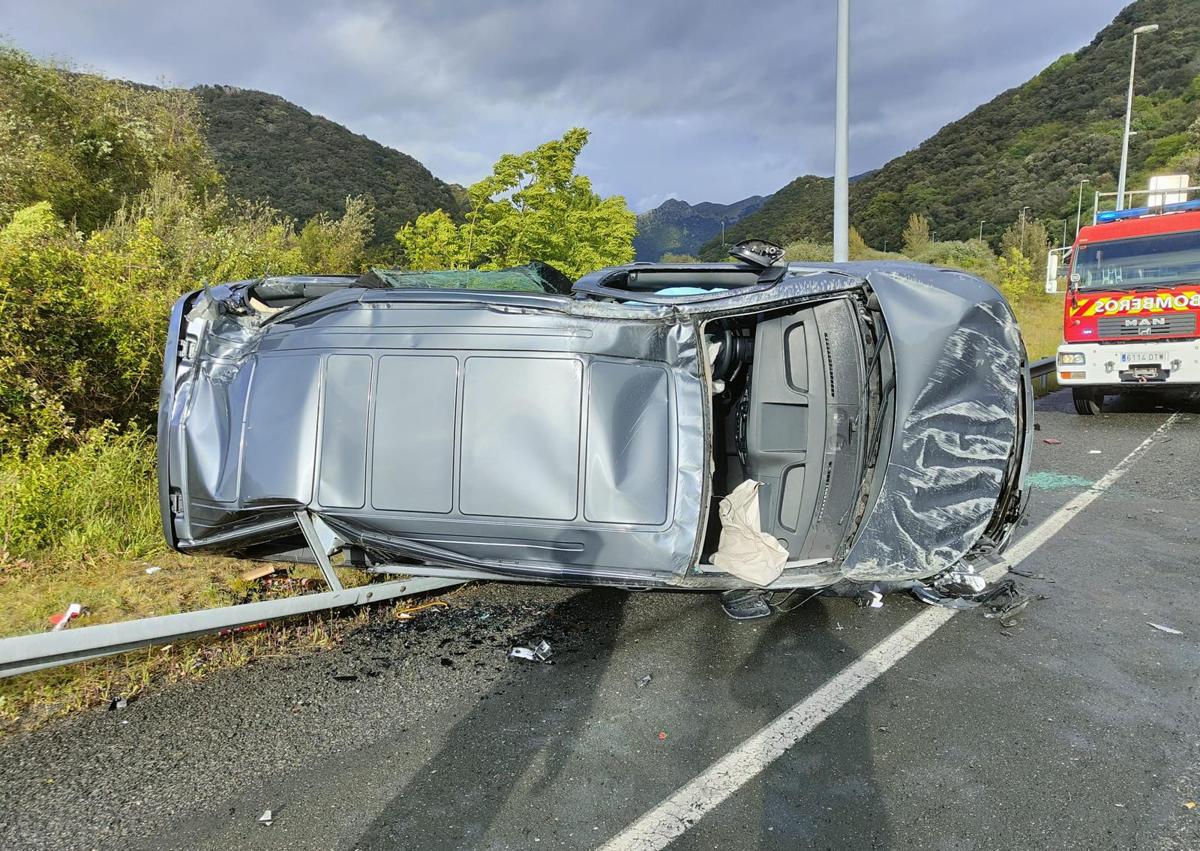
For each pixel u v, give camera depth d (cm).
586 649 378
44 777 269
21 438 528
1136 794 261
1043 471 754
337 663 362
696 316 361
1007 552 516
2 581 418
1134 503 629
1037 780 270
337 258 1307
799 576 376
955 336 376
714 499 434
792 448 408
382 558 400
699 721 311
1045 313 2450
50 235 657
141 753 286
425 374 362
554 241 1709
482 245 1745
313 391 371
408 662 364
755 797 260
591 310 358
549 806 256
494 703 326
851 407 392
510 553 361
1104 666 355
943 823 246
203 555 414
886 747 291
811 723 309
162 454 394
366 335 371
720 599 438
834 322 399
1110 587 452
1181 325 975
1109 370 1014
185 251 863
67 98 1291
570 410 353
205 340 404
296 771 276
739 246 381
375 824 246
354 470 363
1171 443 873
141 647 319
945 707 320
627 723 310
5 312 526
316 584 445
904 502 374
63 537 463
